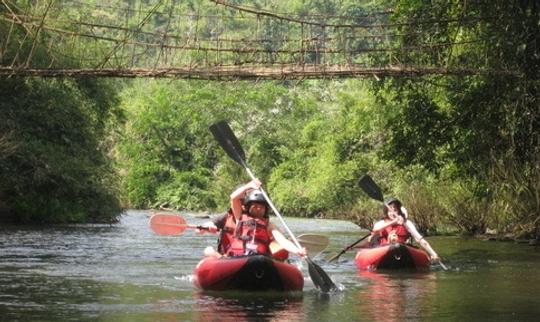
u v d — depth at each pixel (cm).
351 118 4059
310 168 5047
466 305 845
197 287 965
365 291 975
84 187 2909
